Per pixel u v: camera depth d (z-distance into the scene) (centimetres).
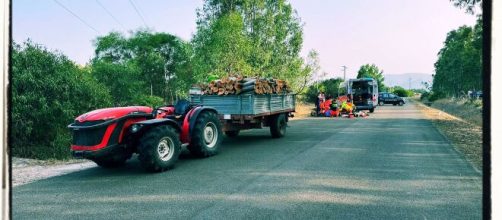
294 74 2712
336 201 508
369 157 843
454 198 518
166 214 464
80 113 1016
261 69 2520
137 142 727
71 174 715
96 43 2670
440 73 5634
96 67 1611
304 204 496
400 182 612
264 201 512
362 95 2823
